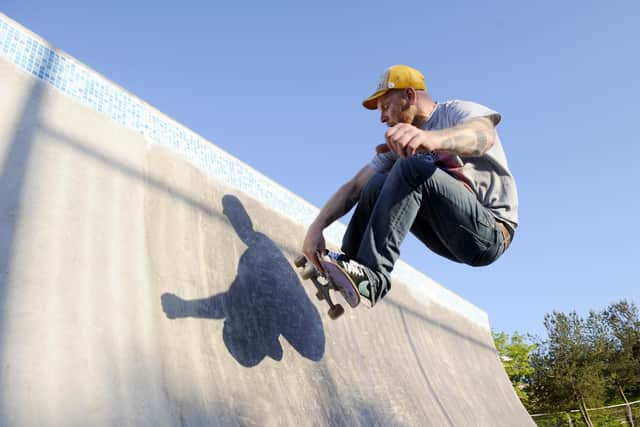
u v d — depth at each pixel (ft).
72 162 7.57
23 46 7.86
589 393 84.12
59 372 5.34
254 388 7.72
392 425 10.16
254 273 9.89
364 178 8.40
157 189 8.96
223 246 9.64
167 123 10.16
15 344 5.19
